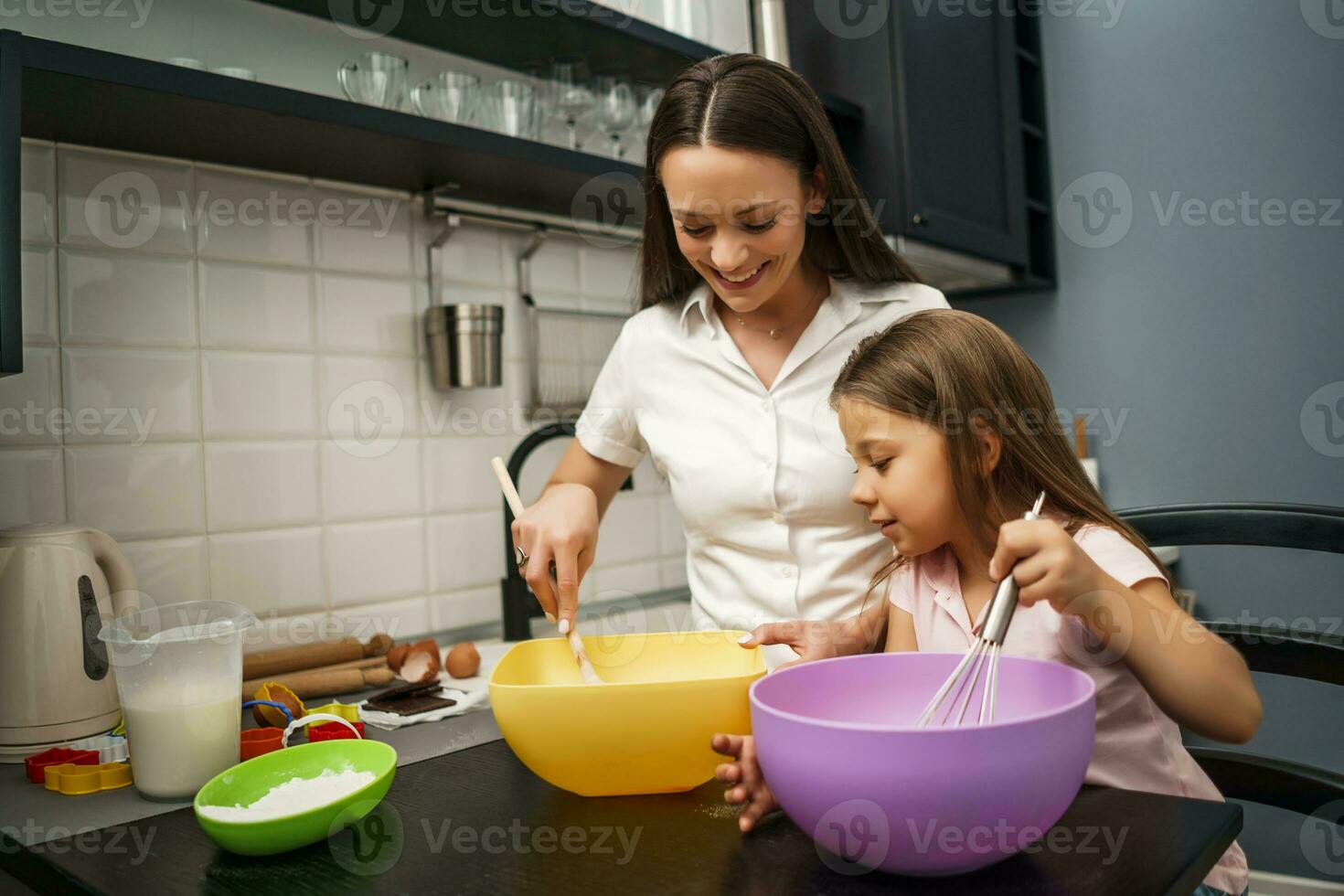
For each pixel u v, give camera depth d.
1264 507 1.04
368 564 1.53
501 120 1.45
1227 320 2.19
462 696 1.19
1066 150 2.38
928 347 0.90
